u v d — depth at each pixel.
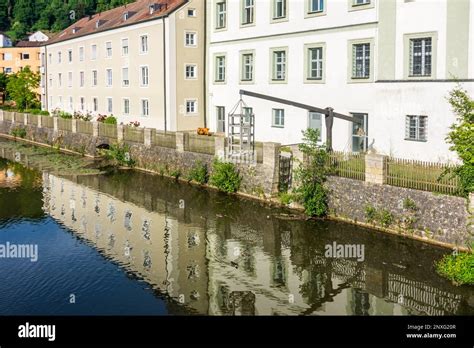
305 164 22.56
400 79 24.73
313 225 21.22
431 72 23.56
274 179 24.72
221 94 37.34
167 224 22.27
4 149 44.72
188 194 27.39
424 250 17.84
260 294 15.15
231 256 18.31
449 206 17.77
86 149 40.84
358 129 27.45
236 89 35.81
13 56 97.12
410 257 17.38
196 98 40.97
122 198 27.12
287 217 22.41
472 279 15.20
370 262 17.19
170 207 25.00
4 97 87.25
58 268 17.28
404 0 24.31
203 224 22.14
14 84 71.00
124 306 14.40
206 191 27.88
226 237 20.39
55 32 104.00
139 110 43.91
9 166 36.38
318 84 29.47
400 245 18.41
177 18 39.53
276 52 32.53
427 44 23.80
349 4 27.22
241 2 34.72
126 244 19.69
